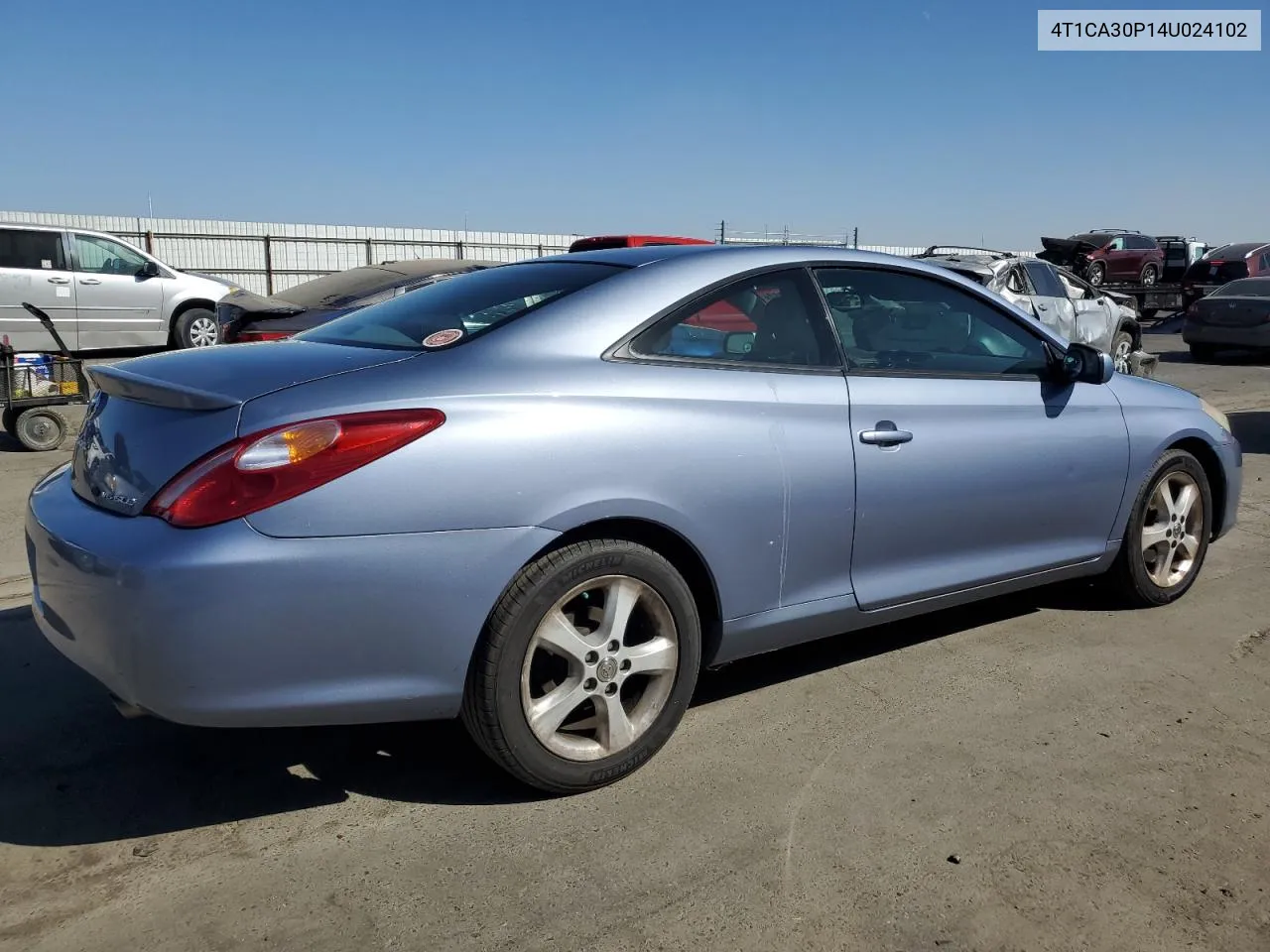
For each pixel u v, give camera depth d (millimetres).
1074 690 3828
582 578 2906
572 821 2902
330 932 2416
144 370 2945
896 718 3582
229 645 2496
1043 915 2516
